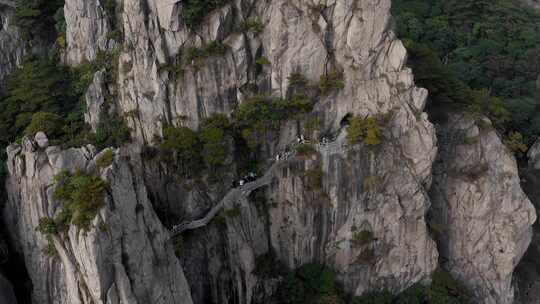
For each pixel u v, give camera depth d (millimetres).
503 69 112812
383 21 74062
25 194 62156
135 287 57062
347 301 77938
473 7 125125
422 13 124438
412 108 76000
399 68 75562
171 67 73188
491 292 84250
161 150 72938
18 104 83750
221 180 73188
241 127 74312
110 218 54656
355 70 75312
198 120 74312
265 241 77500
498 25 121750
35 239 62438
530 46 119562
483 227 83000
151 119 74438
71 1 86500
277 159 75375
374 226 76625
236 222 73312
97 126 78125
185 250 72500
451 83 88875
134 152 74625
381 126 74938
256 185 74500
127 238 56438
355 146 74312
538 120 103500
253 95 75125
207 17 73062
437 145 82938
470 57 114875
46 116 76750
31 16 92375
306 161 74250
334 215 75938
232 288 75812
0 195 70875
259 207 76250
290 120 75250
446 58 115875
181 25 72438
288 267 78562
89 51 87062
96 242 53062
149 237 60000
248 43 74438
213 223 73125
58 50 91938
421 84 85188
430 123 76188
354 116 75500
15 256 68812
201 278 74562
